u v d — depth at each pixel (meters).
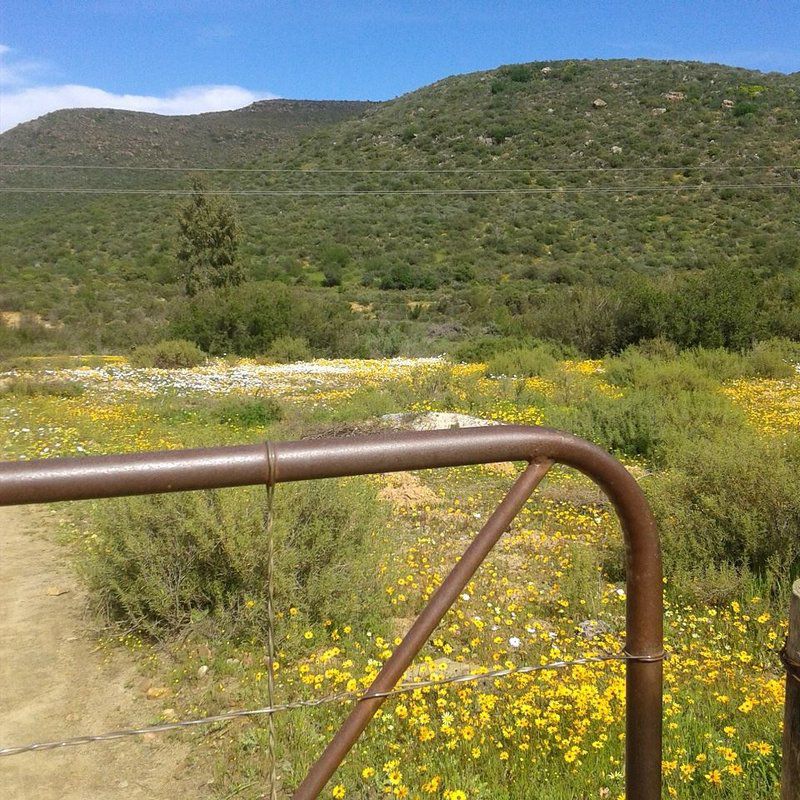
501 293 41.25
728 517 5.45
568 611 4.84
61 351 29.25
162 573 4.44
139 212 68.88
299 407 13.22
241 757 3.34
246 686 3.88
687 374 14.67
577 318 23.36
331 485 4.83
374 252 55.88
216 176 81.62
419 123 83.88
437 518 6.88
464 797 2.65
